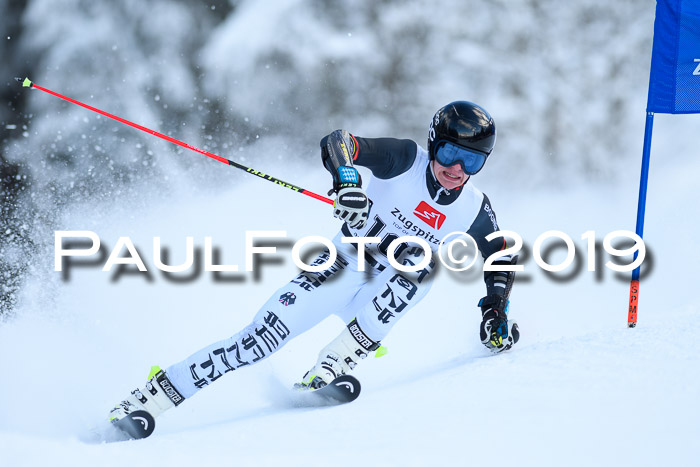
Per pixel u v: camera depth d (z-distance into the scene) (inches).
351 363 461.7
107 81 1470.2
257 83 1453.0
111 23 1481.3
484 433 291.9
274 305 440.5
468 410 328.2
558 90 1363.2
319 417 363.6
